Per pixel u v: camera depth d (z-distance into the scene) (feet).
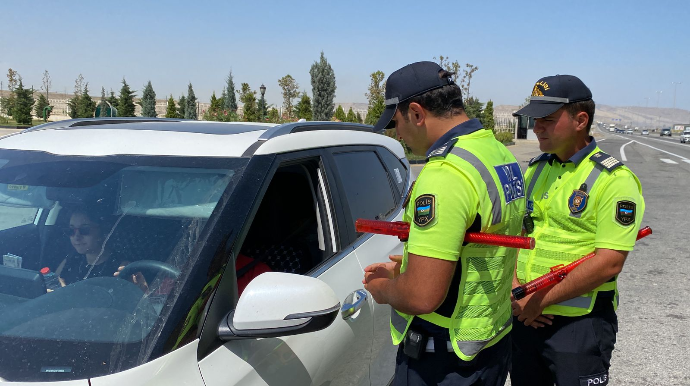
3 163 6.65
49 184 6.20
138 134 7.00
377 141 10.69
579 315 7.45
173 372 4.54
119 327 4.81
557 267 7.50
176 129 7.33
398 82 5.68
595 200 7.22
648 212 32.37
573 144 7.49
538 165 8.09
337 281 7.20
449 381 5.79
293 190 8.52
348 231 8.08
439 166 5.26
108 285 5.22
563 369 7.64
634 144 150.61
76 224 5.81
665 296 17.38
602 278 7.02
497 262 5.59
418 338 5.75
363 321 7.43
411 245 5.25
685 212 32.37
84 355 4.54
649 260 21.58
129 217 5.82
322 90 88.74
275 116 94.48
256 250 8.66
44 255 5.62
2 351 4.57
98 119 8.13
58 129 7.45
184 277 5.11
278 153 6.72
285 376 5.56
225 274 5.29
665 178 51.88
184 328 4.77
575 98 7.28
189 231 5.55
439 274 5.12
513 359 8.41
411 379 5.96
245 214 5.72
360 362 7.43
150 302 4.99
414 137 5.82
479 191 5.21
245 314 4.91
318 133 8.30
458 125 5.63
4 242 5.80
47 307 5.05
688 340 14.06
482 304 5.59
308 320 4.88
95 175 6.24
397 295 5.41
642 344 13.82
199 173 6.12
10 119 117.50
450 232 5.09
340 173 8.37
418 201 5.23
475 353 5.65
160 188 6.00
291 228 8.48
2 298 5.22
